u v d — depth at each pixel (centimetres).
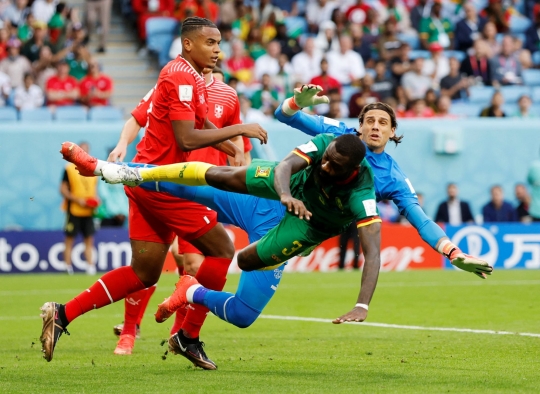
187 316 2089
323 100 2095
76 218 5044
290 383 1878
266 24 6812
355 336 2733
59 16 6431
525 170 6044
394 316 3238
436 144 5934
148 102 2427
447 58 6825
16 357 2331
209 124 2245
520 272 5159
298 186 1873
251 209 2088
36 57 6284
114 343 2645
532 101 6694
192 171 1933
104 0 6700
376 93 6244
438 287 4300
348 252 5416
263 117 5916
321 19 7062
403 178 2080
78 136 5594
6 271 5181
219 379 1942
